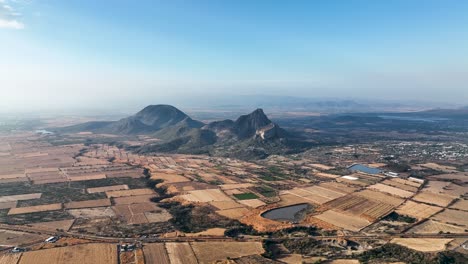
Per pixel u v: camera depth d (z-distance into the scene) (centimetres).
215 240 16462
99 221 18988
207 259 14400
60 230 17600
